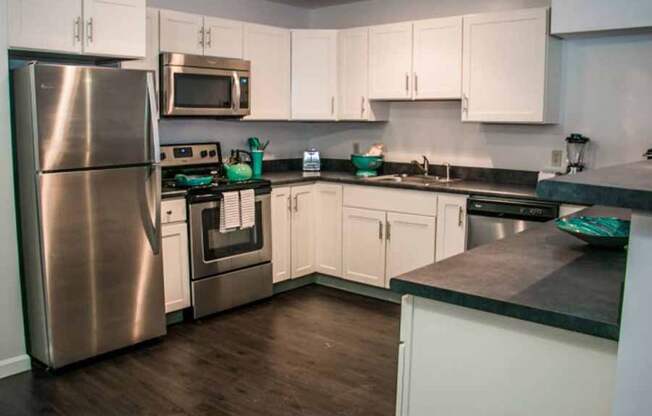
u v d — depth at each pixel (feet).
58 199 9.82
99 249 10.46
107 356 10.92
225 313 13.37
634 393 4.07
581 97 12.84
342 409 8.99
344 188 14.75
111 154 10.37
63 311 10.14
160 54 12.64
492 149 14.30
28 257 10.25
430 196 13.16
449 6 14.79
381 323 12.78
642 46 11.96
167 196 11.87
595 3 11.17
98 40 10.87
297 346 11.45
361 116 15.34
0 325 10.15
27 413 8.82
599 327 4.21
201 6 14.84
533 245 6.82
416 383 5.43
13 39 9.82
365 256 14.51
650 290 3.89
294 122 17.51
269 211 14.01
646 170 4.69
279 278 14.66
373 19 16.37
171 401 9.21
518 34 12.48
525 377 4.75
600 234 6.51
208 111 13.41
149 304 11.37
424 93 14.08
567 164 13.12
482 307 4.78
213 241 12.89
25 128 9.71
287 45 15.48
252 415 8.79
